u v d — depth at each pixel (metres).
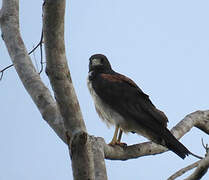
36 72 9.73
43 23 6.75
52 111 8.79
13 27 10.34
